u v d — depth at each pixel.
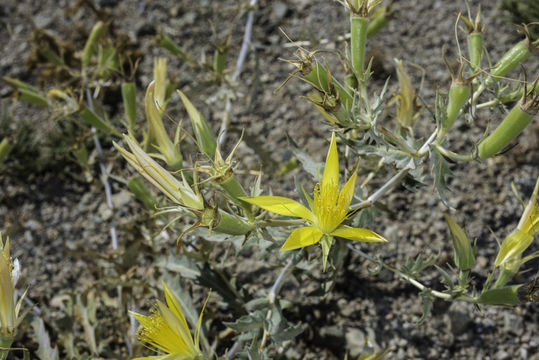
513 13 0.84
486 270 0.68
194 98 0.84
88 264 0.73
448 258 0.69
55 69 0.85
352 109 0.47
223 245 0.71
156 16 0.93
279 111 0.83
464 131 0.76
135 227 0.65
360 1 0.47
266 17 0.93
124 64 0.88
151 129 0.50
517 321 0.65
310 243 0.44
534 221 0.48
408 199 0.72
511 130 0.44
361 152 0.48
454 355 0.65
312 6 0.93
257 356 0.49
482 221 0.71
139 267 0.71
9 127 0.82
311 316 0.67
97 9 0.91
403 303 0.67
